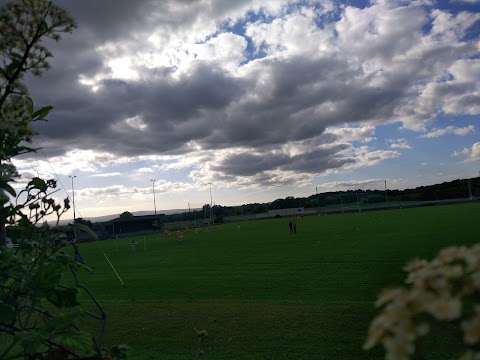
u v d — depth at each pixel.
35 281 1.74
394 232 32.47
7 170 1.64
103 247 47.22
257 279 15.06
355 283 12.84
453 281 0.80
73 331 1.66
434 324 0.78
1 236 1.85
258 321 8.30
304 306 9.16
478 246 0.83
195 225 109.25
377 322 0.82
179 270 19.53
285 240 33.97
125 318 8.94
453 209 67.50
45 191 1.88
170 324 8.41
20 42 1.64
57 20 1.63
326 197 170.25
